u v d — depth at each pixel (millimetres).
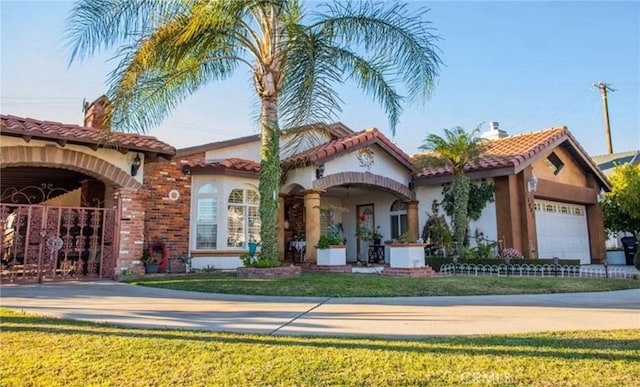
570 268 14695
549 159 20359
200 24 10625
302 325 6434
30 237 12195
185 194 16719
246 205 17609
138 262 13711
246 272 12523
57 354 4762
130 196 13820
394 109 12961
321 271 15328
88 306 7941
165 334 5730
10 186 20891
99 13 11180
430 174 19328
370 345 5180
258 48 12984
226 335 5719
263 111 13047
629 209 22250
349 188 20938
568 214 21688
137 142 13602
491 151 19250
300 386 3834
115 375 4117
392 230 21828
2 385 3855
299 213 22219
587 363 4430
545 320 6891
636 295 10102
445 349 4973
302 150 17234
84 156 13102
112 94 11414
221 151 18375
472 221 18125
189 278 12531
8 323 6324
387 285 10766
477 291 10328
